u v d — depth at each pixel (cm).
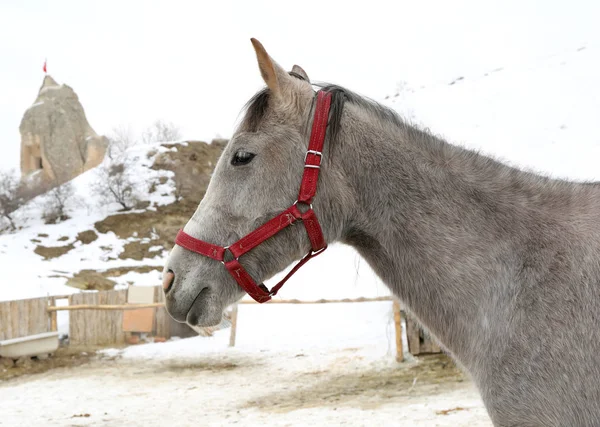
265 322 1381
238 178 227
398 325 916
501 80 3155
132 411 732
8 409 780
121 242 2088
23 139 3928
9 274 1694
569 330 187
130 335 1326
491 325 201
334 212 224
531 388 188
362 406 659
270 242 224
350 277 1644
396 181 222
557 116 2436
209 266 229
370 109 234
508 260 206
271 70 219
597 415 181
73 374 1020
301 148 223
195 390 844
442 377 782
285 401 732
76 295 1257
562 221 207
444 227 215
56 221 2238
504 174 221
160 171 2500
